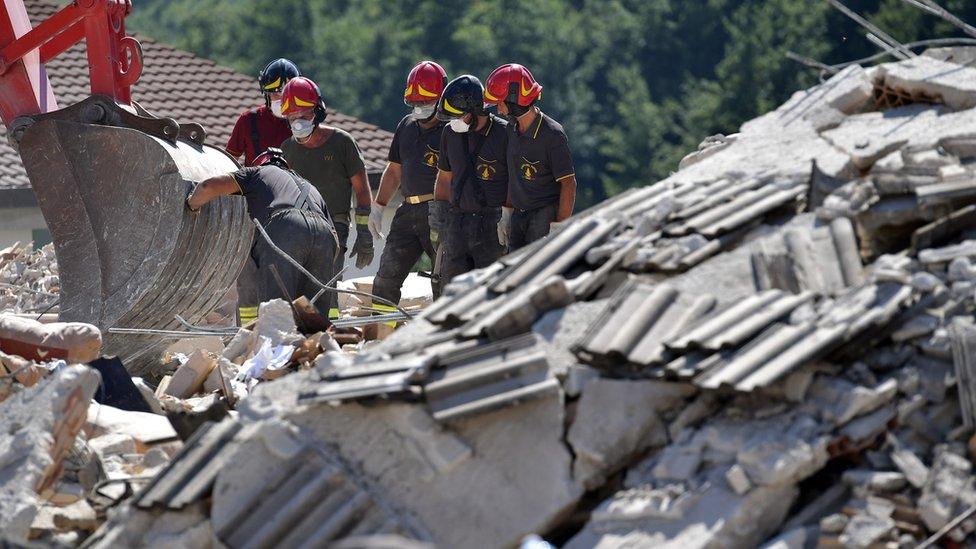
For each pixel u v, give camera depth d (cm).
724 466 1315
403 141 3198
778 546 1259
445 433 1396
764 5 16112
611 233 1689
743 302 1465
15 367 2000
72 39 3147
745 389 1307
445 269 3025
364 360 1544
